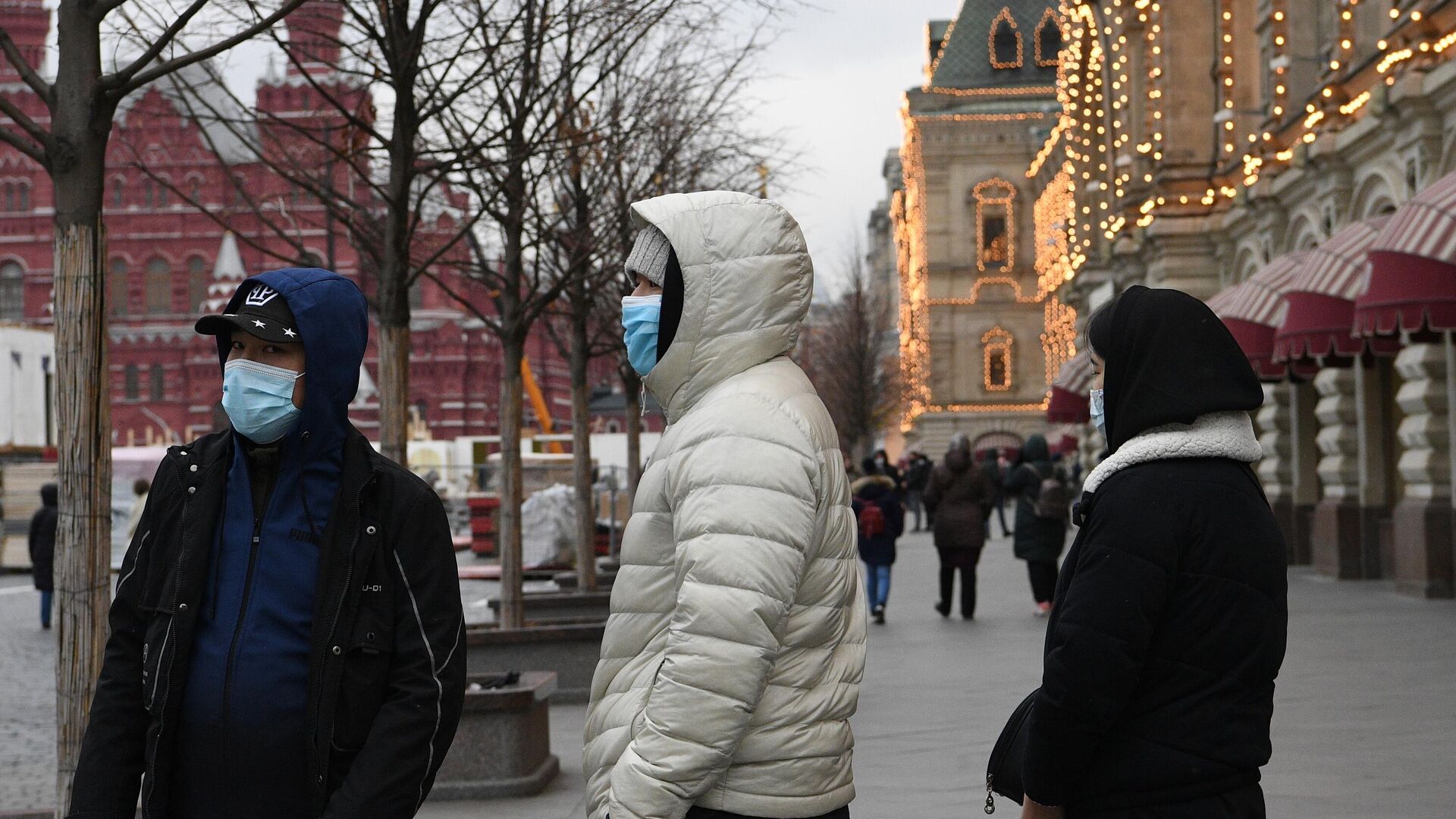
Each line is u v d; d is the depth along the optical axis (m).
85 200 4.83
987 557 27.42
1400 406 16.39
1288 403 22.12
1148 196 27.73
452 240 8.71
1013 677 11.06
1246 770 2.77
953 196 74.75
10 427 34.84
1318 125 19.67
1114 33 30.92
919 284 75.25
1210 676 2.76
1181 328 2.87
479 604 20.55
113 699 2.96
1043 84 75.12
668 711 2.83
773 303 3.11
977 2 76.19
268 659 2.82
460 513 38.88
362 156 9.81
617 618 3.13
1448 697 9.27
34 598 23.78
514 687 7.66
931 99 75.06
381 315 8.56
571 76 10.27
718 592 2.83
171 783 2.84
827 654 3.04
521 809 7.09
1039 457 24.73
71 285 4.78
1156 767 2.73
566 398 97.56
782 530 2.87
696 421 3.00
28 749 9.68
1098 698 2.70
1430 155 15.85
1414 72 15.70
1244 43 25.16
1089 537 2.81
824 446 3.05
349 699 2.84
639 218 3.22
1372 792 6.63
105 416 4.83
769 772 2.94
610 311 16.25
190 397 81.88
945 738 8.60
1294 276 17.59
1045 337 65.94
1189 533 2.76
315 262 9.17
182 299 82.06
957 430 74.25
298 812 2.80
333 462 2.96
